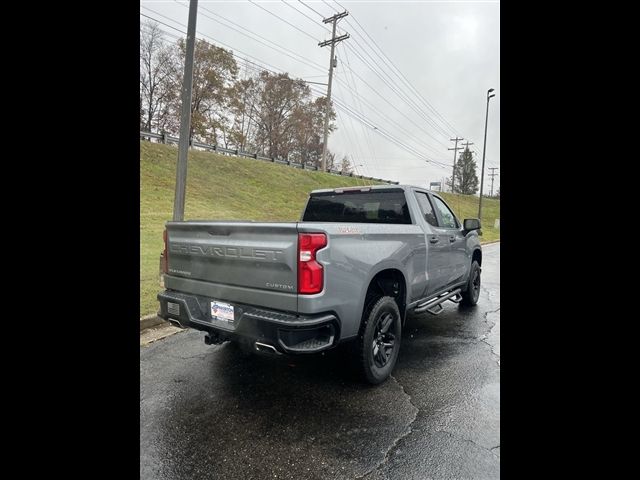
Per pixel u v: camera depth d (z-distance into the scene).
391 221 4.17
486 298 6.88
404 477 2.03
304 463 2.14
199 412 2.67
